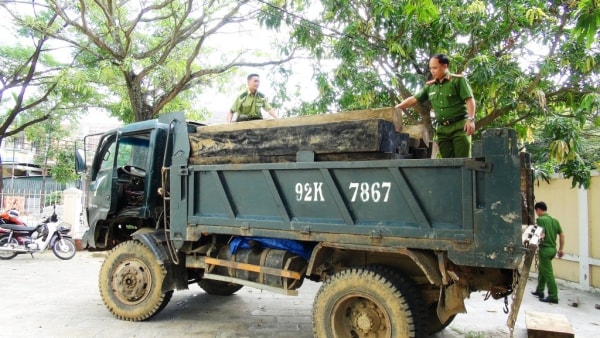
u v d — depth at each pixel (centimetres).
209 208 474
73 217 1170
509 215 319
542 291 724
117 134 584
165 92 1245
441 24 638
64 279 780
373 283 376
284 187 420
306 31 759
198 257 503
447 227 339
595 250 784
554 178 890
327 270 431
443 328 478
